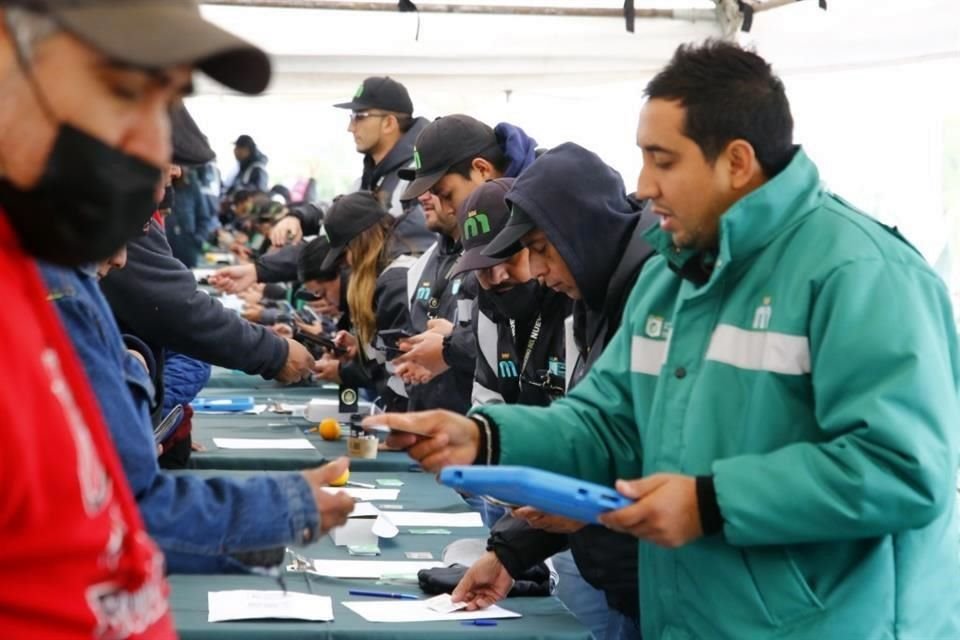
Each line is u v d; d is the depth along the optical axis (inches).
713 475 80.7
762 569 83.4
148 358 127.4
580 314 111.9
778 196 82.4
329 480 74.4
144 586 54.8
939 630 86.4
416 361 157.9
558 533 107.1
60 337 50.9
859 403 78.7
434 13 236.5
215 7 235.3
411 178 188.4
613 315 105.3
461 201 165.2
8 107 49.4
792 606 83.1
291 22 237.3
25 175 50.2
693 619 86.8
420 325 178.5
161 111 52.3
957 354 84.7
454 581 109.0
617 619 117.0
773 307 82.5
